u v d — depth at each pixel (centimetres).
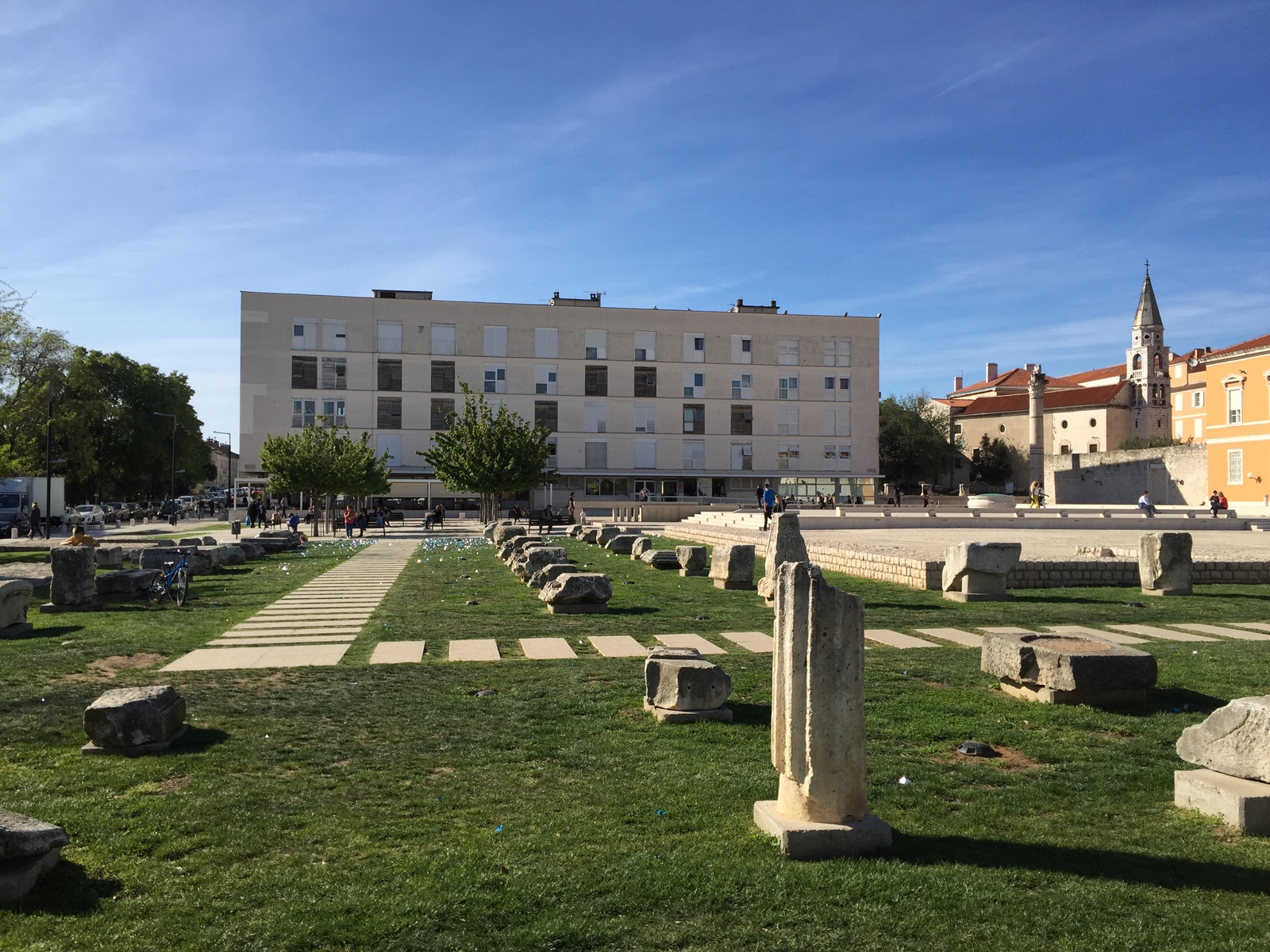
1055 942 383
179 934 390
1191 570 1580
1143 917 405
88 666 956
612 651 1052
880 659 995
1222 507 4222
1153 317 8481
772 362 7244
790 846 464
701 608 1412
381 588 1781
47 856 450
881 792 571
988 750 658
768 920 400
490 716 751
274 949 378
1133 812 543
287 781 591
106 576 1549
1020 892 429
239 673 924
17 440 4891
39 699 806
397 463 6662
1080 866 461
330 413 6594
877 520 3522
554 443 6912
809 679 479
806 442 7288
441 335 6750
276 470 4169
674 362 7100
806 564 485
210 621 1305
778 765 502
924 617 1320
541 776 601
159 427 7475
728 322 7188
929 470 8269
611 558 2481
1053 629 1220
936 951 376
